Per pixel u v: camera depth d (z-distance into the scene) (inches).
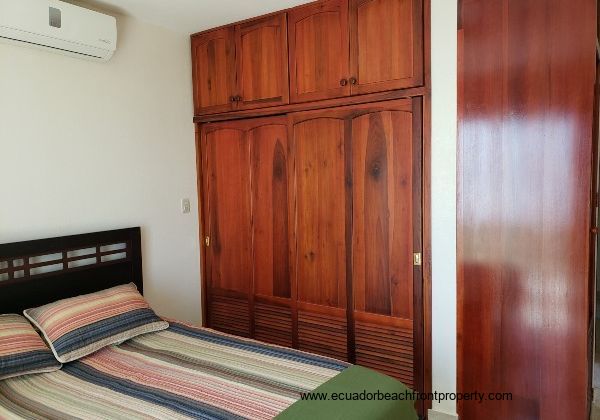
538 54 74.9
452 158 90.0
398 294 98.7
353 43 99.3
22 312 90.7
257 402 64.2
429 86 91.0
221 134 124.8
